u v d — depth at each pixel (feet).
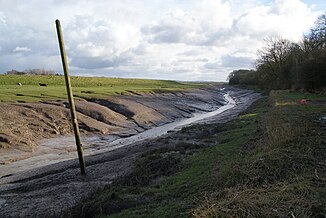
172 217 24.76
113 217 27.99
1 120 87.40
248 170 29.30
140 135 101.19
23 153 72.79
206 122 109.60
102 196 33.50
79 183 43.73
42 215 33.71
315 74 125.18
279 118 58.95
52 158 69.67
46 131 90.89
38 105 105.50
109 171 47.98
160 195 31.68
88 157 63.77
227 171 31.45
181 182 34.50
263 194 22.12
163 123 127.03
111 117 115.34
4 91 130.11
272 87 194.59
